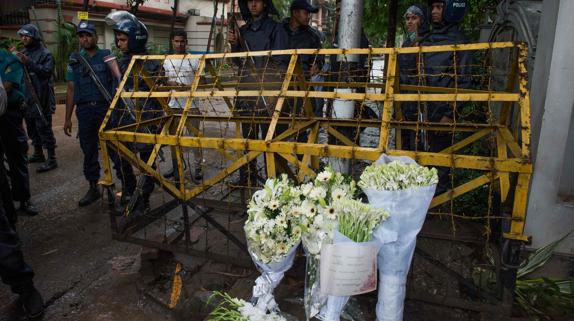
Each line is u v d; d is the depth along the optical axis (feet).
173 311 8.83
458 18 11.30
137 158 9.25
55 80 40.09
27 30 17.39
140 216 9.79
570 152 8.38
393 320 5.78
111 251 11.40
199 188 8.84
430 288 8.41
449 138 11.28
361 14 10.31
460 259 9.32
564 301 8.18
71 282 10.03
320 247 5.21
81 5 42.47
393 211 5.19
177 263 9.37
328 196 5.61
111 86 13.62
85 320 8.71
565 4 7.95
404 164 5.42
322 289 5.08
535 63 9.27
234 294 8.32
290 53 8.63
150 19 52.01
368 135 20.77
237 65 13.85
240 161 8.27
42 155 18.90
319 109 13.97
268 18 13.64
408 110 13.19
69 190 15.76
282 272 6.23
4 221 8.06
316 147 7.30
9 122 12.57
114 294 9.55
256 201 5.91
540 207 8.79
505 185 6.74
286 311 7.36
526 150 6.40
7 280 8.36
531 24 12.80
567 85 8.13
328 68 14.28
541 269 9.00
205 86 11.37
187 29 57.41
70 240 12.05
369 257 4.99
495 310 7.11
